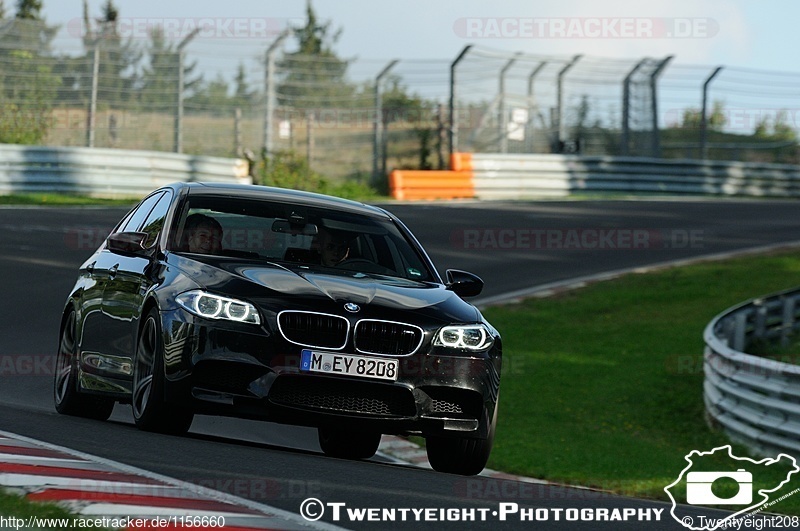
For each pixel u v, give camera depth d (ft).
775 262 201.67
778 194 341.82
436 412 59.82
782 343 141.28
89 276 74.18
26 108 267.80
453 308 62.80
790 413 92.22
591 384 125.59
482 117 301.63
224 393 57.26
